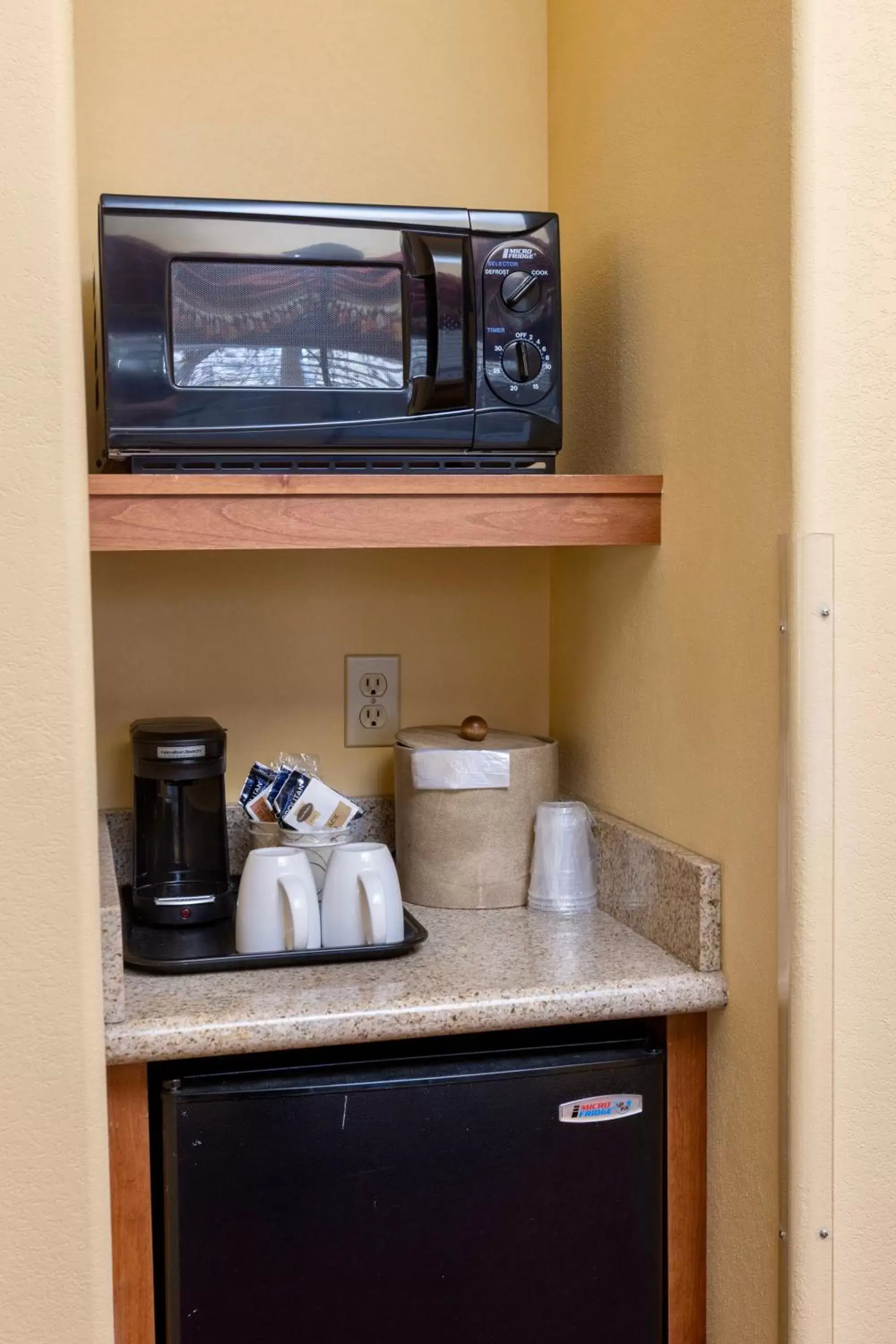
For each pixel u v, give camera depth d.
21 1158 0.99
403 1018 1.14
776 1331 1.13
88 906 0.99
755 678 1.14
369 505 1.23
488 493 1.26
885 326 1.08
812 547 1.07
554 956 1.28
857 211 1.07
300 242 1.26
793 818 1.08
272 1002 1.15
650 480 1.31
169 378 1.23
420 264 1.29
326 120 1.56
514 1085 1.17
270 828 1.45
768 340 1.10
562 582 1.63
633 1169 1.21
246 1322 1.12
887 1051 1.13
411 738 1.53
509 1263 1.18
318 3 1.56
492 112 1.62
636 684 1.40
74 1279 1.00
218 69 1.53
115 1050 1.08
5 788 0.98
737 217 1.15
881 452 1.09
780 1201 1.11
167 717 1.57
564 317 1.59
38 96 0.96
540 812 1.46
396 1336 1.15
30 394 0.97
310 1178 1.13
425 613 1.64
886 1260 1.14
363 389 1.28
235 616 1.58
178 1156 1.11
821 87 1.05
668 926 1.28
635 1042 1.25
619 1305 1.22
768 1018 1.13
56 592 0.98
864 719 1.10
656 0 1.30
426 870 1.48
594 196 1.49
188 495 1.19
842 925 1.11
